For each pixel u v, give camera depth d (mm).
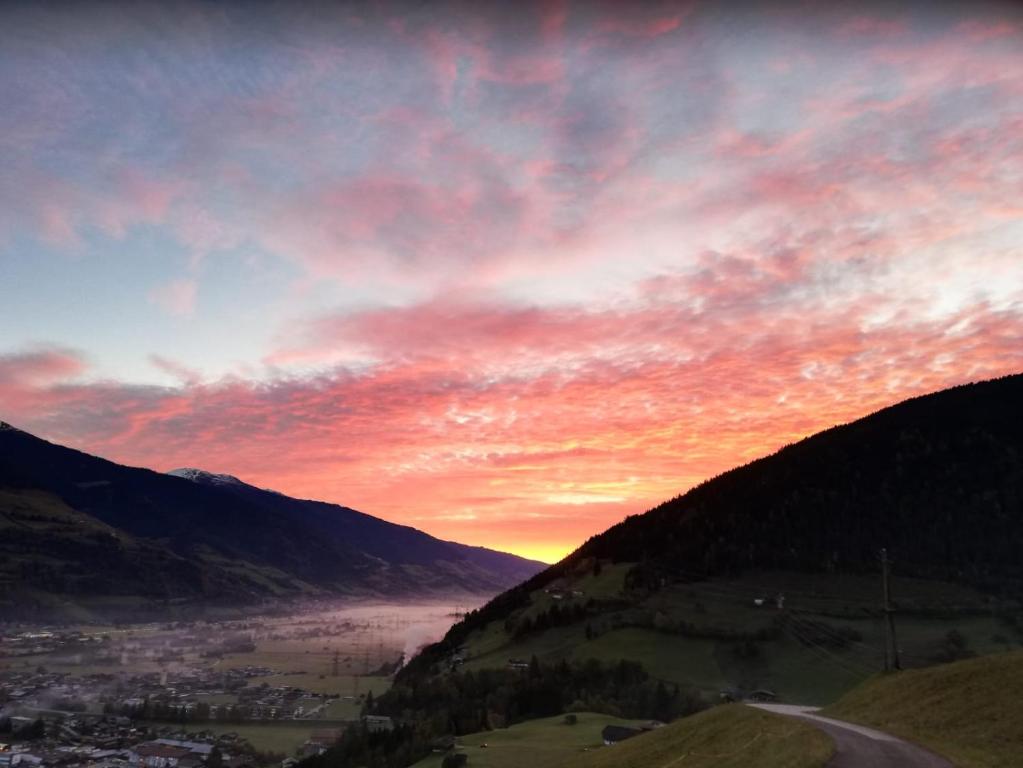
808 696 149875
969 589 193750
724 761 52625
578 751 115875
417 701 198750
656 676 174625
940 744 44656
